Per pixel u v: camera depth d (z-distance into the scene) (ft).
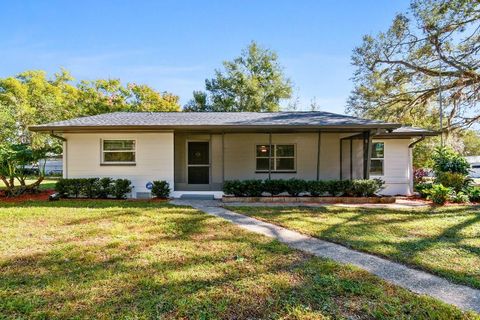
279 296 9.62
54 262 12.62
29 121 60.70
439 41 48.88
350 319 8.28
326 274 11.44
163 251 14.12
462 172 33.50
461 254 13.92
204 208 26.22
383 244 15.47
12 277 11.05
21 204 27.86
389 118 58.54
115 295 9.70
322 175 38.73
